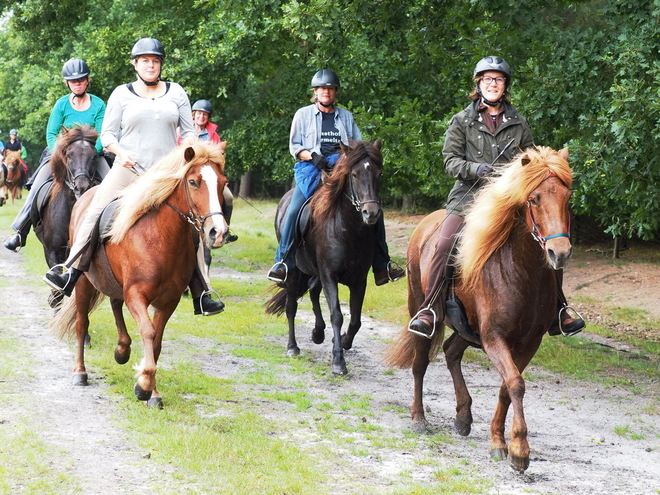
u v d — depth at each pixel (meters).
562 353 8.73
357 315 7.91
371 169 7.20
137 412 5.65
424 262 5.77
